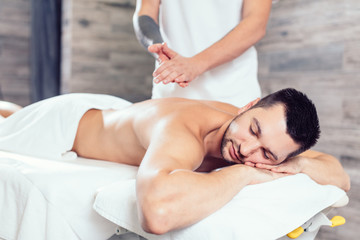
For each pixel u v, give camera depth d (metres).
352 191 2.19
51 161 1.30
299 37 2.45
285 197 0.97
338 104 2.25
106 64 3.23
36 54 3.28
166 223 0.81
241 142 1.04
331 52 2.28
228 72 1.60
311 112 1.07
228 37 1.44
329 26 2.29
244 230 0.83
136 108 1.31
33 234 1.05
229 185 0.91
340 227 2.24
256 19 1.48
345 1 2.21
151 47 1.31
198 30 1.60
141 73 3.38
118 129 1.31
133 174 1.18
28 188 1.09
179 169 0.88
